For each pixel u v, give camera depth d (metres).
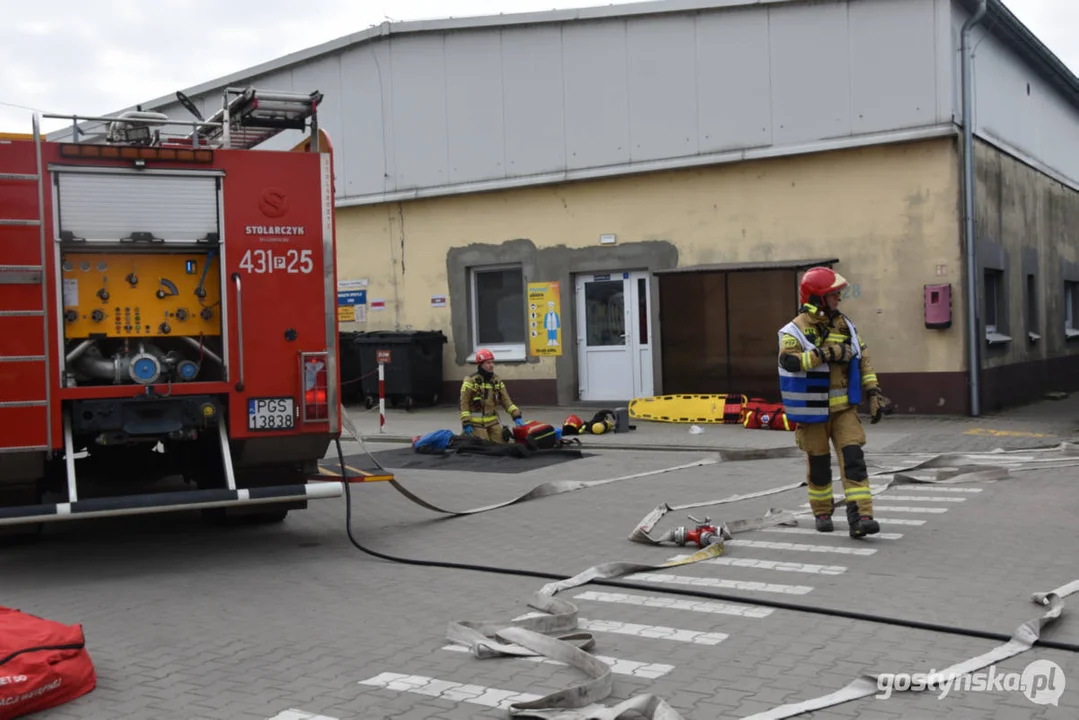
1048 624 5.36
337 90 20.98
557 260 18.72
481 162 19.39
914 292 15.80
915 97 15.66
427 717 4.47
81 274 7.50
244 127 8.73
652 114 17.69
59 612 6.45
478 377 13.99
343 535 8.83
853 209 16.17
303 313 7.93
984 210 16.67
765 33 16.67
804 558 7.29
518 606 6.30
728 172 17.12
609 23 17.98
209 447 8.21
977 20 15.66
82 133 9.20
